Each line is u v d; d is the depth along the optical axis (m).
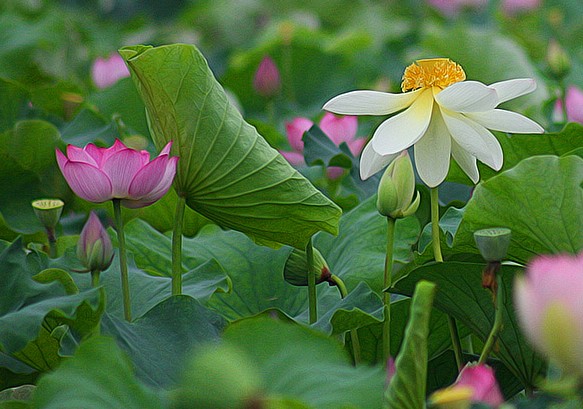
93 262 4.48
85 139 5.29
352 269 4.73
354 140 5.56
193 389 3.93
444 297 4.42
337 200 5.00
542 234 4.41
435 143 4.41
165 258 4.77
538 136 4.75
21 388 4.48
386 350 4.50
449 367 4.56
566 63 5.41
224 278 4.59
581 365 3.96
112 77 6.43
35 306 4.30
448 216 4.68
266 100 6.35
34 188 5.16
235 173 4.48
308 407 3.94
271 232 4.54
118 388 4.04
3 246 4.49
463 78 4.43
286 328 4.09
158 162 4.38
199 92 4.46
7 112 5.39
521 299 3.99
